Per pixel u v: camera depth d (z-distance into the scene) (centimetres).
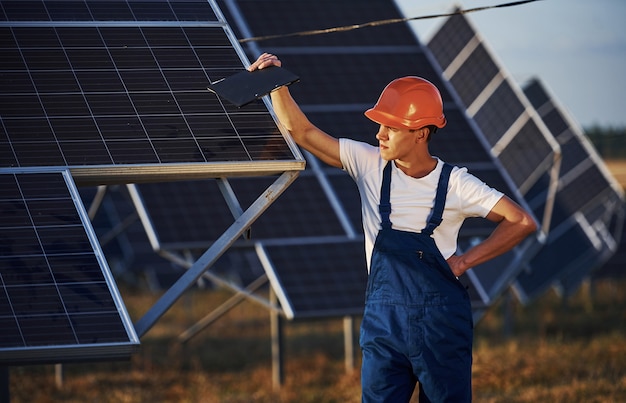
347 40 2514
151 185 2273
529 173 3094
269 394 2238
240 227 900
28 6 1102
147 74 1019
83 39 1059
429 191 823
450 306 808
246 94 857
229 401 2141
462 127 2320
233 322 3869
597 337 3047
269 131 955
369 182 848
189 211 2219
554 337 3266
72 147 916
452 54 3444
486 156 2262
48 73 1000
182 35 1090
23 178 887
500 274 2589
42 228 855
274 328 2434
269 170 905
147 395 2316
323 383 2478
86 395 2309
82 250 848
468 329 819
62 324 788
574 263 3653
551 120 4056
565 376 2278
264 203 909
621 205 4556
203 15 1137
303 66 2417
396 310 811
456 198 822
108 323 796
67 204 877
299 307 2045
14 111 945
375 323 817
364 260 2181
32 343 768
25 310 792
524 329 3550
